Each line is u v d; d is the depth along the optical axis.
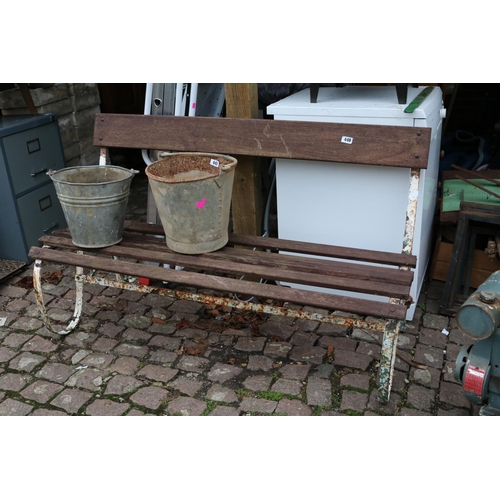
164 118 2.85
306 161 2.75
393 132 2.45
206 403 2.38
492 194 2.89
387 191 2.65
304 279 2.26
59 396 2.46
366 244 2.81
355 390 2.43
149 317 3.04
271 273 2.32
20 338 2.87
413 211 2.43
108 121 2.97
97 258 2.56
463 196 3.07
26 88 3.73
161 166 2.62
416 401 2.36
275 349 2.73
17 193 3.51
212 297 2.45
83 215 2.51
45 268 3.62
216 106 3.49
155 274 2.41
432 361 2.61
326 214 2.83
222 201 2.46
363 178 2.67
